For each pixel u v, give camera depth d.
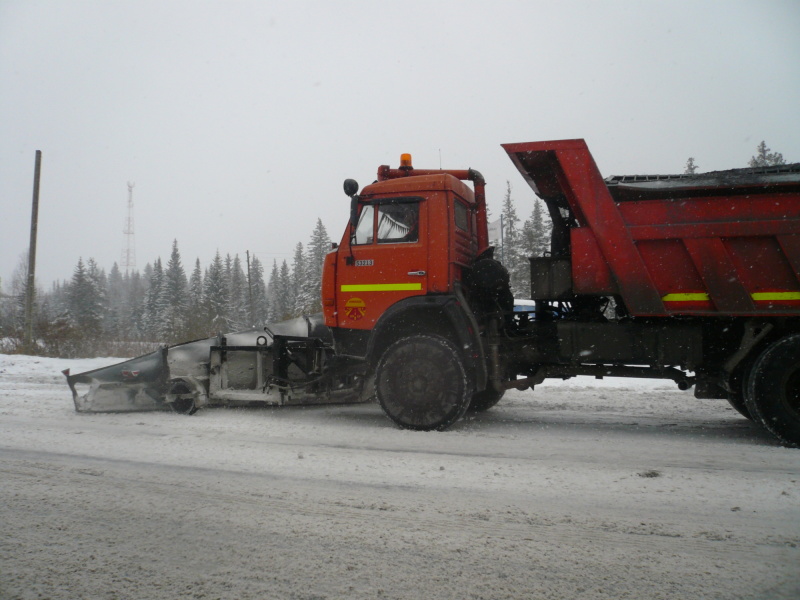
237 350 7.25
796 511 3.52
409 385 6.11
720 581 2.62
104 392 7.25
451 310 6.16
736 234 5.57
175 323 20.48
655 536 3.15
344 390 7.31
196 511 3.57
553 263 6.23
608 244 5.88
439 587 2.59
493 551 2.96
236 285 60.59
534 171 6.62
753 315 5.55
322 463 4.69
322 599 2.49
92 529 3.29
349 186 6.62
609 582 2.62
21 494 3.91
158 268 56.69
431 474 4.36
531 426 6.44
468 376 6.07
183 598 2.51
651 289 5.76
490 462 4.73
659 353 5.84
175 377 7.18
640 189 5.84
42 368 13.60
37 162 21.80
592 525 3.31
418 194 6.47
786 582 2.61
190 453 5.06
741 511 3.53
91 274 50.75
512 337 6.59
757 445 5.41
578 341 6.08
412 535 3.17
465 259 6.84
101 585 2.63
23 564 2.85
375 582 2.64
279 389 6.98
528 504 3.67
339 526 3.31
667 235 5.74
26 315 20.44
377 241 6.63
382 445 5.39
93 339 19.48
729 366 5.64
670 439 5.70
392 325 6.59
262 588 2.59
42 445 5.38
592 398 8.62
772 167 5.89
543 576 2.68
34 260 21.48
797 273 5.43
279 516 3.47
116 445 5.38
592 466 4.59
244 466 4.61
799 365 5.26
